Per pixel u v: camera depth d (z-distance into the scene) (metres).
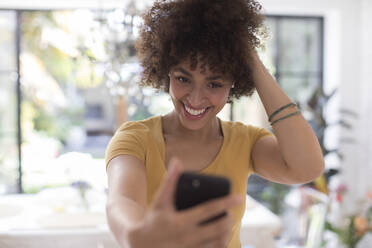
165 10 0.89
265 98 0.88
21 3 3.36
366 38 3.60
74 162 2.86
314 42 3.89
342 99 3.70
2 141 3.63
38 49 5.13
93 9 3.45
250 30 0.91
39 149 5.44
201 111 0.85
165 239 0.42
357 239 2.62
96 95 6.38
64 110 6.09
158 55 0.90
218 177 0.47
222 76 0.83
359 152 3.68
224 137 0.94
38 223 2.22
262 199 3.86
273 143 0.94
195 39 0.81
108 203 0.65
